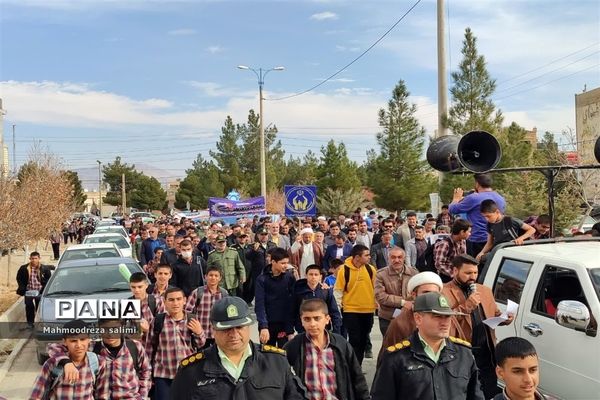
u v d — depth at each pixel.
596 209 18.86
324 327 4.50
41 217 21.02
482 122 23.39
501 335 6.03
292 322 7.25
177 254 10.23
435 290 4.61
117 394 4.86
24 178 22.22
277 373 3.53
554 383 5.29
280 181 67.38
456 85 24.55
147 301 6.14
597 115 44.22
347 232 15.05
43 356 8.72
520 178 20.20
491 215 7.16
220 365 3.44
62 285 9.73
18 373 9.02
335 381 4.40
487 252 7.27
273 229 14.55
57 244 30.53
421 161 40.34
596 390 4.76
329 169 50.16
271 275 7.26
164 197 89.44
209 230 16.11
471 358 3.86
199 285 9.94
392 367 3.75
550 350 5.34
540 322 5.50
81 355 4.77
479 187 7.91
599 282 5.09
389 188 40.03
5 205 14.88
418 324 3.78
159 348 5.69
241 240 13.07
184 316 5.80
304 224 16.78
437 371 3.72
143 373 5.17
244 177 63.97
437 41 16.52
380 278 6.95
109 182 89.69
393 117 40.44
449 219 14.60
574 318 4.82
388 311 6.86
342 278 7.69
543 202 19.25
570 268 5.33
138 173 90.94
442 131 16.52
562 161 21.38
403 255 6.89
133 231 21.89
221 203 25.03
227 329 3.38
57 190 28.59
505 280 6.22
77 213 64.44
